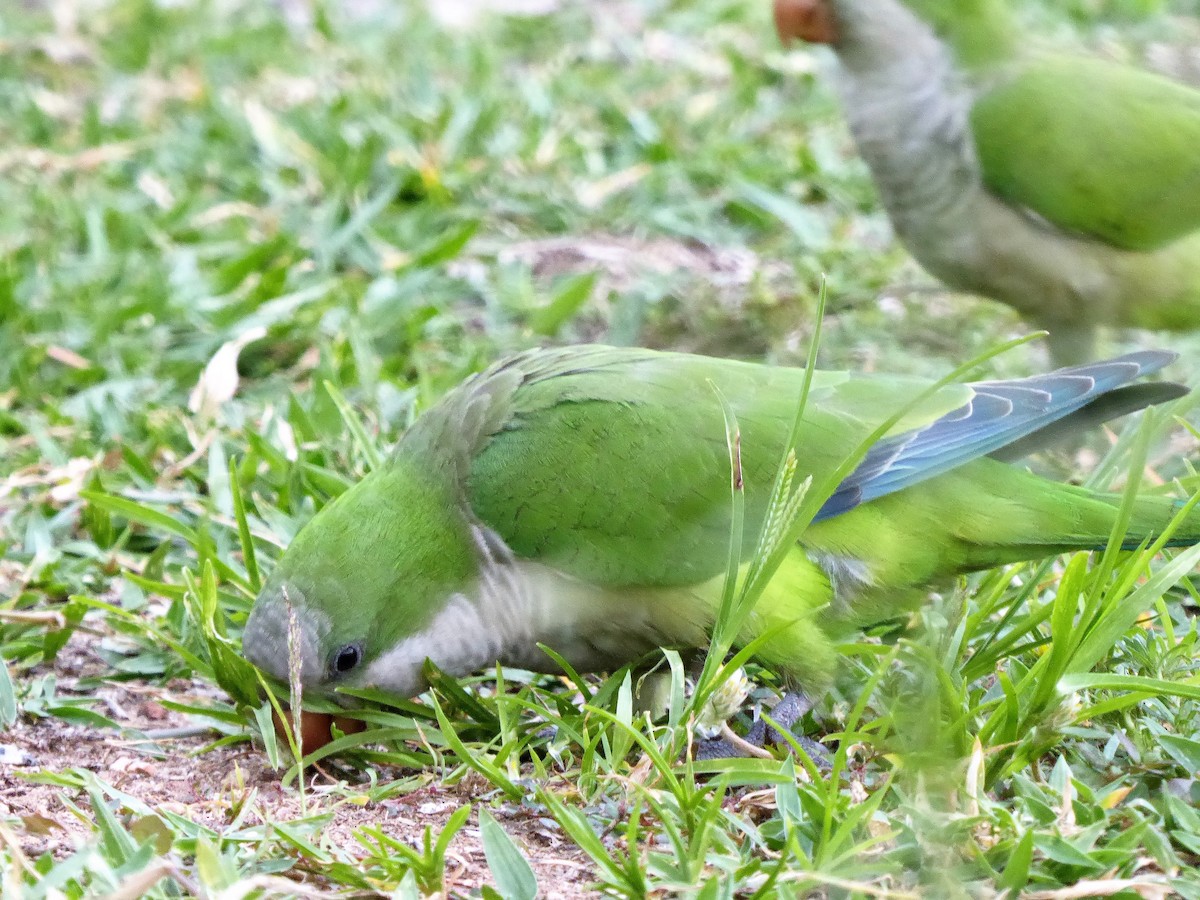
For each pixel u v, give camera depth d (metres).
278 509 9.33
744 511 7.16
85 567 9.11
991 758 6.39
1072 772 6.51
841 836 5.72
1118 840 5.82
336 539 7.18
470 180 14.18
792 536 6.54
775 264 13.16
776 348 11.59
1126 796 6.40
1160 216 9.93
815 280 12.45
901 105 10.52
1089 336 10.60
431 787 6.86
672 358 7.57
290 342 11.60
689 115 15.50
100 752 7.46
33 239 13.23
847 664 7.37
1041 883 5.71
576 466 7.17
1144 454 6.58
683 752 7.11
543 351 7.81
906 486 7.22
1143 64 15.09
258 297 12.05
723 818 6.24
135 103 16.41
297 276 12.54
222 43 17.67
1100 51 15.51
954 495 7.33
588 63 17.47
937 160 10.41
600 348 7.76
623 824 6.34
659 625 7.29
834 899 5.71
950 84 10.35
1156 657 7.09
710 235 13.59
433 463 7.34
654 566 7.13
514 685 8.02
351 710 7.23
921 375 11.09
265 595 7.18
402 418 10.34
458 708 7.53
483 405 7.39
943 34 10.39
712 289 12.24
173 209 13.39
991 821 5.91
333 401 10.05
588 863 6.14
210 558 8.32
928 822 5.64
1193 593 7.47
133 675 8.32
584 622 7.36
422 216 13.48
